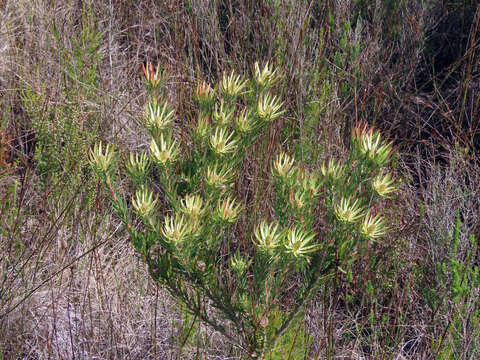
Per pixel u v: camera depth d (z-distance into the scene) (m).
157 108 1.17
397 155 2.42
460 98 2.93
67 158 2.24
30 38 2.81
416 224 2.21
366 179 1.17
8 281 1.92
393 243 2.06
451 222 2.17
